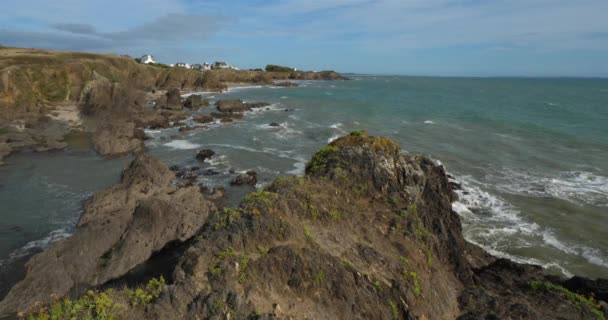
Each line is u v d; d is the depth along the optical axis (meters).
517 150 43.44
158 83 114.94
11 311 16.62
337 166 19.25
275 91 126.50
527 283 17.48
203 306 11.16
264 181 34.56
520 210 28.02
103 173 36.03
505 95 119.19
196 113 71.69
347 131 54.75
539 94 125.19
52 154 41.84
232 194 31.69
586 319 14.57
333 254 13.98
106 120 56.91
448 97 109.06
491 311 14.48
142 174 30.81
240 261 12.62
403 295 13.35
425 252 16.38
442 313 14.08
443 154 41.78
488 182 33.44
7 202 29.16
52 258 19.17
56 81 68.19
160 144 47.53
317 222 15.51
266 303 11.79
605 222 26.08
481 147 44.84
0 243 23.31
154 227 21.77
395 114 71.12
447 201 22.81
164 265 20.47
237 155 42.50
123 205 26.34
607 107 83.12
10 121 52.66
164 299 11.33
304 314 11.85
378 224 16.92
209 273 12.32
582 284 17.70
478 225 25.97
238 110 74.19
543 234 24.80
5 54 72.12
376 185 19.19
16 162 38.75
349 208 16.89
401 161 21.23
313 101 94.06
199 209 24.84
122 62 97.44
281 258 12.87
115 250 20.69
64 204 29.03
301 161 40.62
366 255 14.46
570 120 63.19
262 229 13.76
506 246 23.52
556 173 35.62
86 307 11.15
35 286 17.72
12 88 58.69
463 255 18.95
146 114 62.75
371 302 12.80
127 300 11.47
